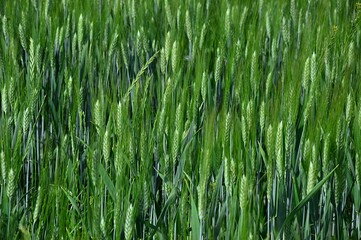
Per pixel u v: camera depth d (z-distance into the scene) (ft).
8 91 11.71
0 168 10.64
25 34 14.15
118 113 10.49
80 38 14.14
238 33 14.35
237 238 9.77
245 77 11.94
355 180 11.01
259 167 11.16
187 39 15.57
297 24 15.49
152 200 10.91
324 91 11.02
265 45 15.23
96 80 14.34
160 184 11.61
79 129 13.08
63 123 13.08
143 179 10.28
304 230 10.72
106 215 10.14
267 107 10.98
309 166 10.33
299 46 14.43
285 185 10.43
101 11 16.08
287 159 10.53
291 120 10.52
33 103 11.71
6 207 10.51
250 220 9.75
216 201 10.36
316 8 16.67
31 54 12.80
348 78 11.22
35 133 13.12
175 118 11.03
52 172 11.73
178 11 15.26
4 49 13.62
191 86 13.37
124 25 15.92
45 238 10.09
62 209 10.08
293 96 10.59
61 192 10.30
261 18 16.05
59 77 13.74
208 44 14.98
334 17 16.14
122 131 10.49
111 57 14.76
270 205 10.48
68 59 14.32
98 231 9.79
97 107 10.84
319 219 10.75
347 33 14.53
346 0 16.69
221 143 10.80
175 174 11.07
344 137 10.89
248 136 10.46
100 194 10.22
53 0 15.44
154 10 16.31
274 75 14.42
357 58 13.16
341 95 10.75
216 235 10.15
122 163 9.98
